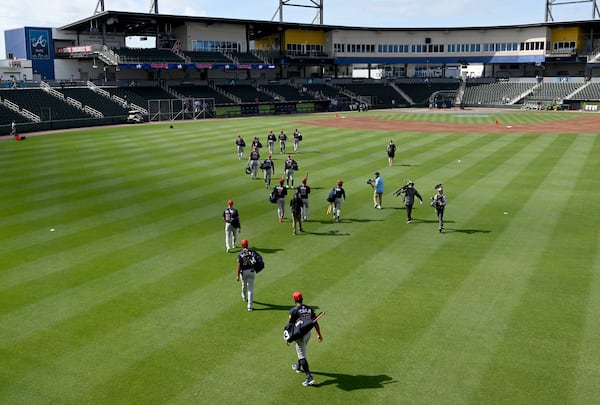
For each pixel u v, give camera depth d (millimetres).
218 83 101562
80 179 34156
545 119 76500
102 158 42375
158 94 88875
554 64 116000
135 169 37531
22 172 36625
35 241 21750
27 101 71500
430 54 118875
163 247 21016
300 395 11336
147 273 18281
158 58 90125
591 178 33469
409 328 14180
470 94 113562
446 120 76188
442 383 11656
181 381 11844
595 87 99625
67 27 90938
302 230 23328
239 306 15680
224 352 13094
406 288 16812
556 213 25562
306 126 68812
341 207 27469
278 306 15664
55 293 16609
